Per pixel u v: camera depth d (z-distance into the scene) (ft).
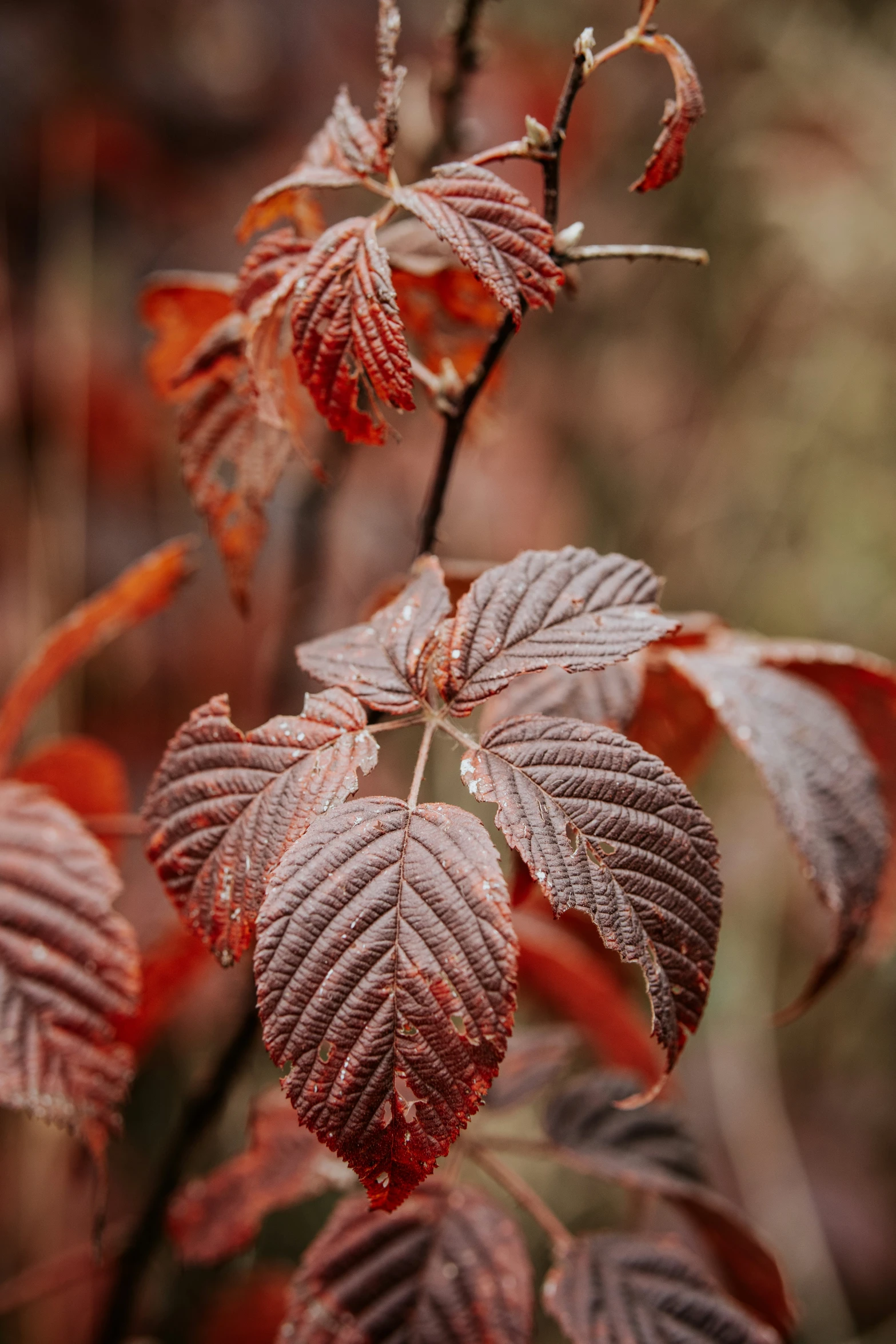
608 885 1.24
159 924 2.41
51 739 3.09
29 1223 2.71
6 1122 2.79
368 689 1.33
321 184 1.37
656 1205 3.26
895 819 1.62
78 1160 1.67
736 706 1.49
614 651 1.32
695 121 1.32
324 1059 1.21
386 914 1.23
